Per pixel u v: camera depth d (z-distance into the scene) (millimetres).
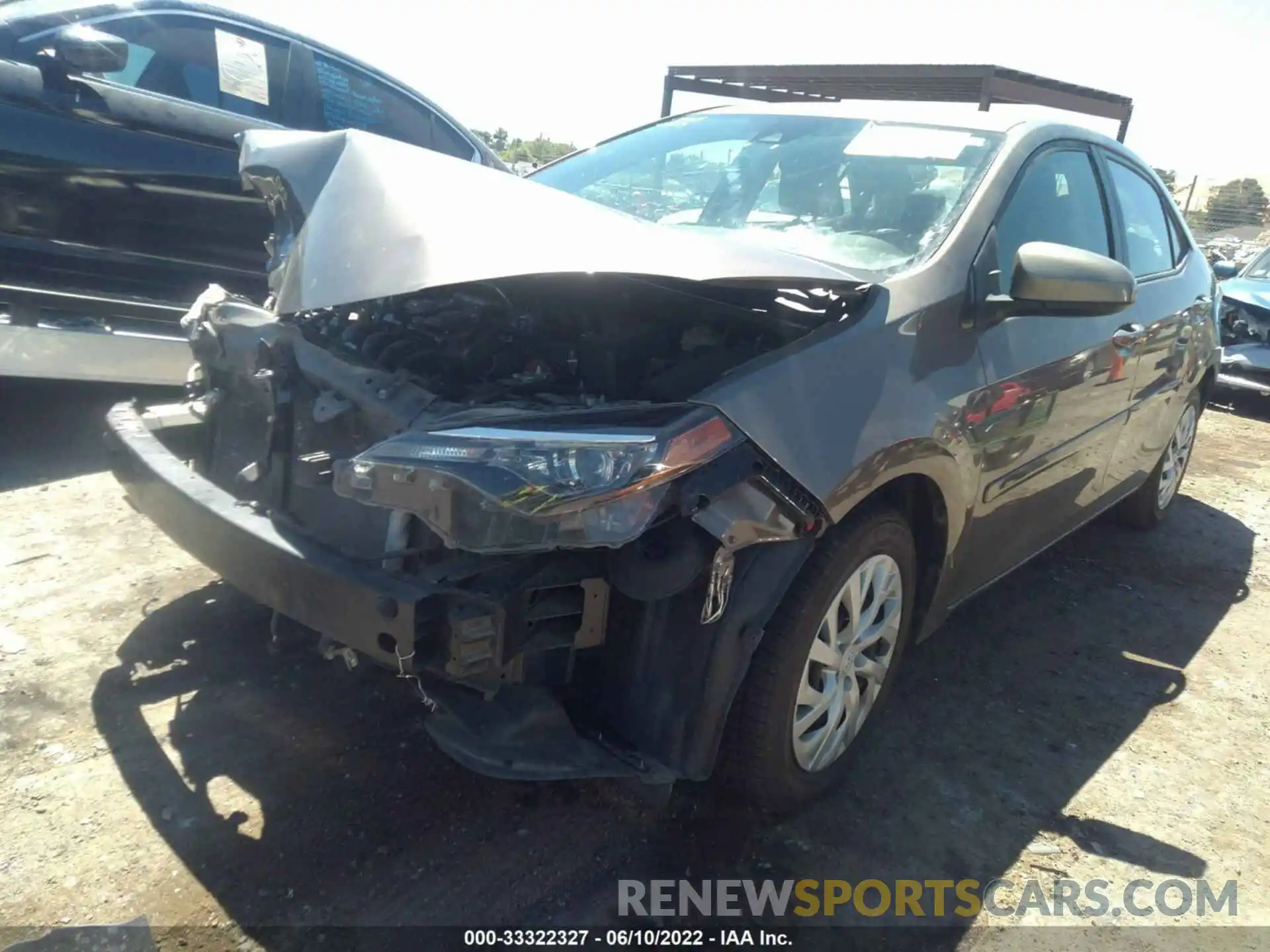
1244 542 5105
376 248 2238
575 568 2102
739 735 2359
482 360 2439
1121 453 4035
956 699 3268
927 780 2807
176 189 4586
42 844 2215
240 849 2271
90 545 3584
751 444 2080
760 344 2449
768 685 2312
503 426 1997
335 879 2223
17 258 4184
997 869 2479
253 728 2697
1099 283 2713
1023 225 3117
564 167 3910
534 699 2141
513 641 2010
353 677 2965
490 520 1876
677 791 2629
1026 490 3193
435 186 2367
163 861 2209
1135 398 3924
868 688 2693
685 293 2531
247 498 2686
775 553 2223
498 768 2012
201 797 2418
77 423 4742
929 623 2934
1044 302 2748
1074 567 4539
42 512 3805
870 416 2324
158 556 3568
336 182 2488
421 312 2732
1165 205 4578
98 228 4391
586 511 1850
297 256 2381
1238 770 3018
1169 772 2969
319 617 2072
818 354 2277
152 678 2863
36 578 3318
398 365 2453
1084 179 3648
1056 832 2639
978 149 3148
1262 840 2686
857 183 3129
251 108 5012
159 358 4348
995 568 3297
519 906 2209
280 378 2570
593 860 2371
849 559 2393
